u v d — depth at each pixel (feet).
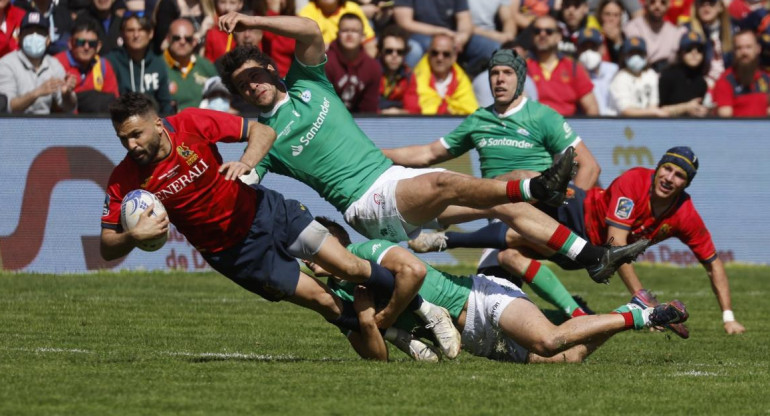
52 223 143.64
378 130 151.53
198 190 75.72
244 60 86.63
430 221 87.92
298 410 60.59
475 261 154.30
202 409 60.44
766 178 163.73
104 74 150.41
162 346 86.99
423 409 61.57
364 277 77.77
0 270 142.00
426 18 171.22
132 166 74.59
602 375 74.23
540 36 162.91
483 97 165.27
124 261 146.10
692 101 173.78
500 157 106.42
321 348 88.69
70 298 117.19
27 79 146.30
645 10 181.78
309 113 87.30
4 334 91.15
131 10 156.66
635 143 159.53
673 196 99.30
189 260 148.05
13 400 61.87
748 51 174.29
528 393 66.95
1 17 151.02
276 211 78.79
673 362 84.74
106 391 64.90
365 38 166.30
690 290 140.36
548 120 105.70
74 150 144.05
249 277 79.10
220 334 95.30
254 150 76.07
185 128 75.77
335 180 87.66
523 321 78.18
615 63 179.11
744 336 102.53
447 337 78.95
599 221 99.76
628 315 78.02
